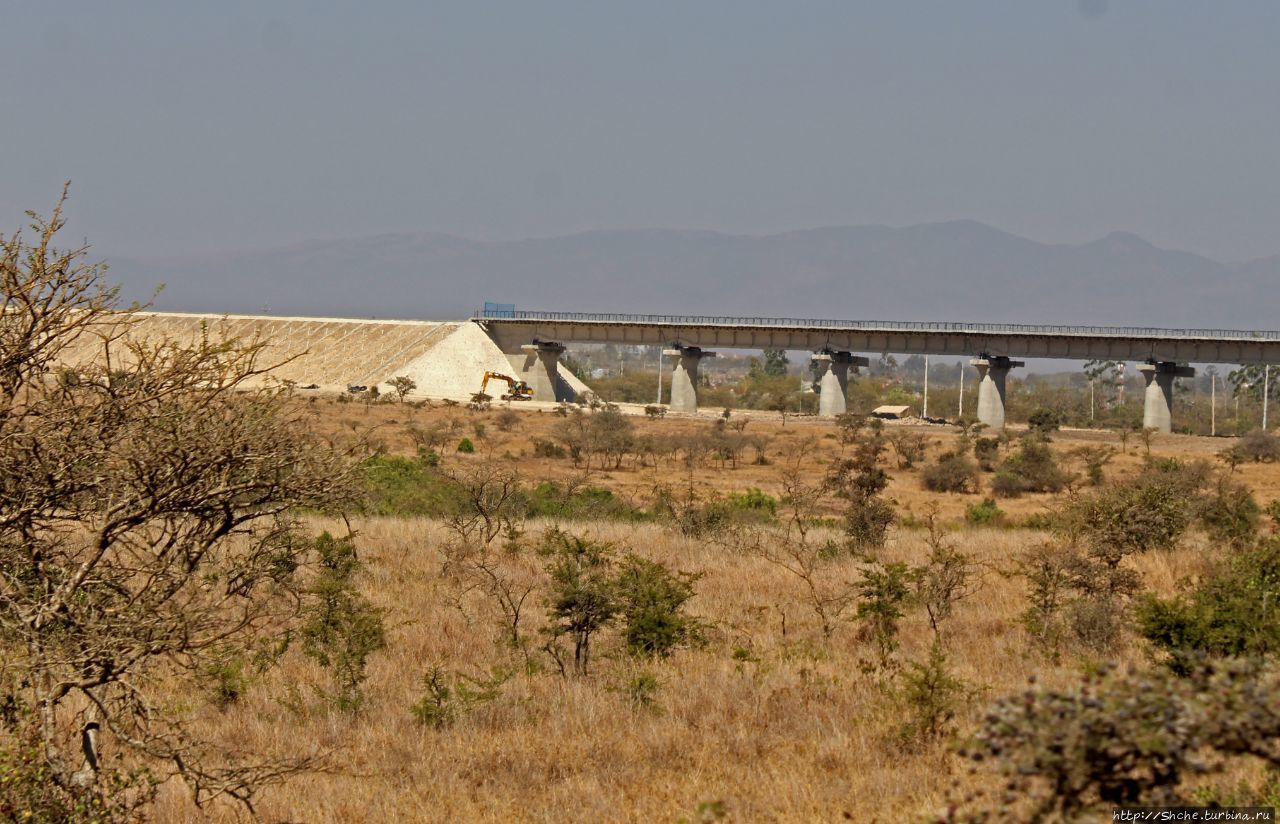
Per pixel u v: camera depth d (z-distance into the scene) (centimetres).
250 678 4500
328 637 4953
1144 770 1722
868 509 9306
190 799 3247
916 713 3903
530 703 4400
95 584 2647
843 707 4250
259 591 5250
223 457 2566
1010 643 5331
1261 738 1641
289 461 2647
